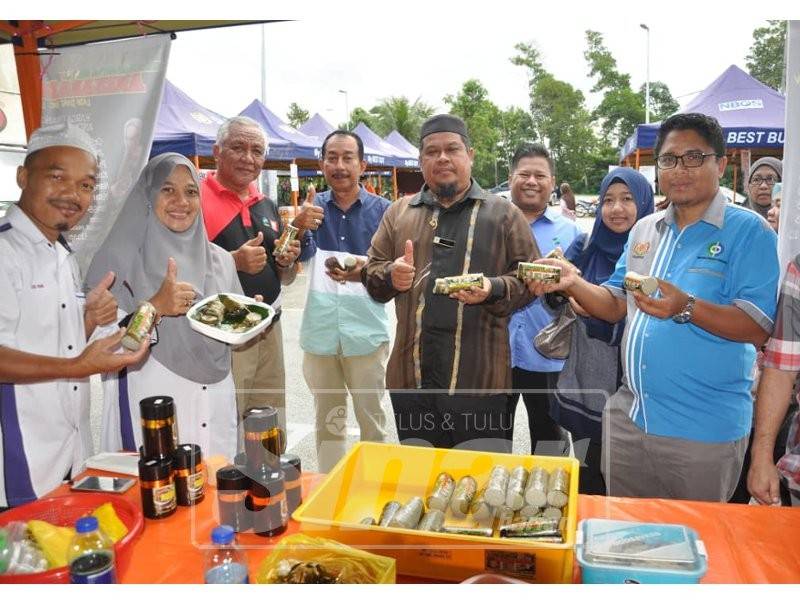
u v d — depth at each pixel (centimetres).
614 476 213
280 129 992
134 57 260
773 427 175
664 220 203
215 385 233
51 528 129
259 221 325
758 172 378
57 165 191
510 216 236
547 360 291
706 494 196
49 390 197
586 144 2861
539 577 118
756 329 175
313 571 115
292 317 813
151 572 126
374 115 3375
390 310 776
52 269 199
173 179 217
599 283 267
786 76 232
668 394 193
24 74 270
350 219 341
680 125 184
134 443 225
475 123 2947
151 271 219
